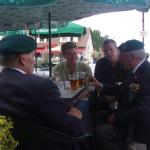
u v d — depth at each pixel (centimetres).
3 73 251
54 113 240
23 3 335
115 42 548
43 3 337
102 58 561
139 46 385
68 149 257
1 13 657
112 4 413
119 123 384
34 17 737
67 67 604
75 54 599
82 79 492
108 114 464
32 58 261
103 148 386
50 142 246
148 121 370
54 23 862
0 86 243
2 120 218
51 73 684
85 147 333
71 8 623
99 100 491
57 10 660
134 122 377
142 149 376
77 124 256
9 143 221
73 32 955
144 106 368
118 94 433
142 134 372
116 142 385
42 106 238
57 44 1348
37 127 241
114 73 541
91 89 486
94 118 457
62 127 246
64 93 438
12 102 239
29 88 239
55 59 1301
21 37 259
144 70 380
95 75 561
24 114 239
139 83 376
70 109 337
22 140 241
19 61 256
